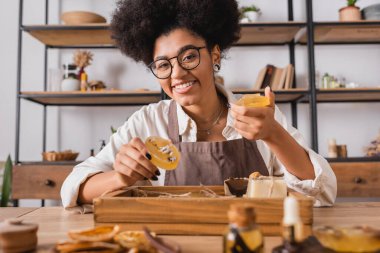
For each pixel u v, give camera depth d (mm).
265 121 830
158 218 676
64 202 979
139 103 2773
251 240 442
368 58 2805
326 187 1000
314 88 2395
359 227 517
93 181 978
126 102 2732
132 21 1209
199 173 1163
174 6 1093
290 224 463
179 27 1075
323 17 2830
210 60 1111
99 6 2861
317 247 476
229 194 889
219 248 584
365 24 2414
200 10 1081
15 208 1037
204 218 667
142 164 867
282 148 927
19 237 548
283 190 765
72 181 995
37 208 1041
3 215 915
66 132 2793
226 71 2811
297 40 2709
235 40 1354
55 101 2666
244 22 2453
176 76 1055
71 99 2572
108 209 683
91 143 2793
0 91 2834
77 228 750
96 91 2426
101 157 1236
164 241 533
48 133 2793
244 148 1181
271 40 2742
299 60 2791
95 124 2803
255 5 2836
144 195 878
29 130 2797
